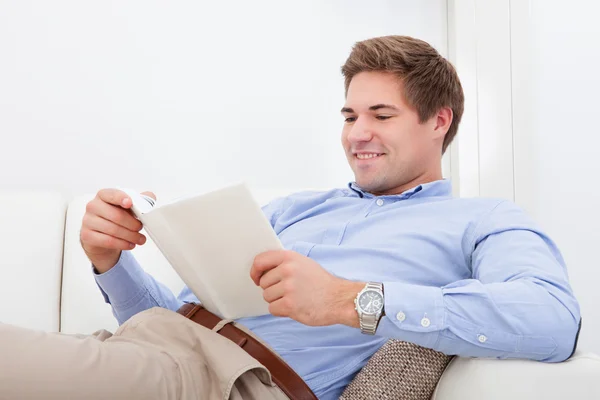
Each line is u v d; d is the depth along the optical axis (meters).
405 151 1.35
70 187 2.08
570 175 2.35
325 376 1.13
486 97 2.38
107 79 2.12
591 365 0.91
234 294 1.04
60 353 0.78
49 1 2.08
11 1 2.05
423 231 1.24
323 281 0.94
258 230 0.92
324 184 2.33
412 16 2.42
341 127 2.34
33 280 1.62
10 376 0.73
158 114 2.17
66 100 2.08
